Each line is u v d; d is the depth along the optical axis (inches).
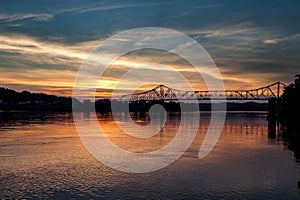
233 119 6860.2
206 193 1275.8
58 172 1612.9
